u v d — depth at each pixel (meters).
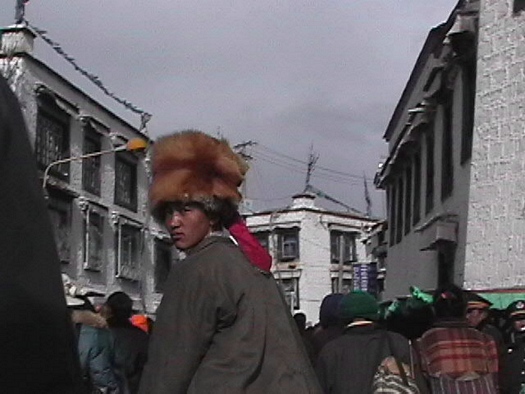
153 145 3.67
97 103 24.89
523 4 11.75
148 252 29.67
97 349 7.60
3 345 1.50
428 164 18.55
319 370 5.74
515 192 11.47
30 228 1.56
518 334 7.34
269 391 3.22
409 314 6.93
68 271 22.94
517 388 6.20
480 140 12.41
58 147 22.41
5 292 1.51
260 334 3.26
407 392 4.70
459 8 14.41
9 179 1.55
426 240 17.77
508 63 11.93
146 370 3.31
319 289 47.41
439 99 16.47
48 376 1.55
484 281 11.98
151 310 29.56
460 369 5.00
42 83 20.83
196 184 3.44
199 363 3.25
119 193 27.23
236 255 3.37
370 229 38.88
